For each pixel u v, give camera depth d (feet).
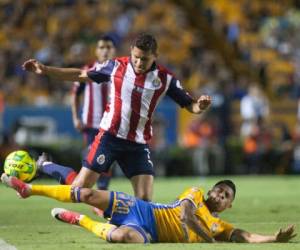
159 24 304.91
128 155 84.58
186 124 233.76
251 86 274.77
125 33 296.71
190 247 68.18
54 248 70.08
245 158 231.71
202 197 74.59
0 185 190.80
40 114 226.79
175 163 225.15
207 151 225.35
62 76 82.43
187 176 226.79
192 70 283.18
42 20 297.53
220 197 74.54
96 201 71.92
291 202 135.13
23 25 295.69
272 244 71.97
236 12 318.04
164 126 230.07
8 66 269.03
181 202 73.05
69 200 72.43
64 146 219.00
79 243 74.54
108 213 72.54
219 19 311.47
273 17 322.34
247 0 324.39
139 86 82.74
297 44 311.68
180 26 305.53
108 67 83.82
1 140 219.82
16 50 279.08
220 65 292.81
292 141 234.58
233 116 248.32
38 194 73.15
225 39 298.35
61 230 89.71
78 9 303.68
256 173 233.55
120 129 83.35
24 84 263.29
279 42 311.27
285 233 73.05
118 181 201.98
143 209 72.23
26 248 70.69
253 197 147.95
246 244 71.82
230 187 75.25
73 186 72.74
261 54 303.07
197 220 72.54
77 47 283.59
